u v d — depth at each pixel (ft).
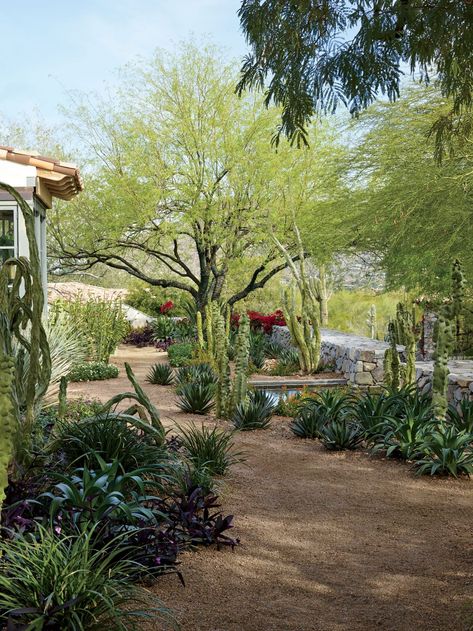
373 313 72.95
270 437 28.60
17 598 10.93
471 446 25.17
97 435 19.12
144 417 21.39
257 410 30.27
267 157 67.00
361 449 26.25
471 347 48.60
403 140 48.03
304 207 68.59
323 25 14.74
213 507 17.60
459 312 24.82
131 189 68.90
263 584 13.97
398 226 45.14
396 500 20.13
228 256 71.82
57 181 41.19
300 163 69.05
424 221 44.83
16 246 38.75
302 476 22.66
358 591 13.76
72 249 74.90
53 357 32.94
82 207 71.77
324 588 13.91
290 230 69.67
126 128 68.69
